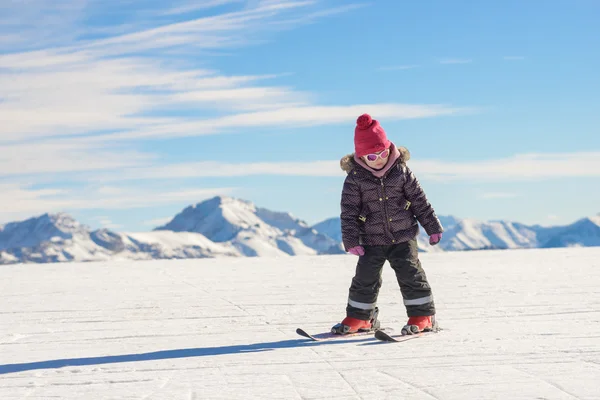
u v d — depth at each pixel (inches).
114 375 130.7
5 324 204.1
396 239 185.3
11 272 416.5
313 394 111.0
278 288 297.1
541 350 143.7
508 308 216.5
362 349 155.3
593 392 106.9
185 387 118.6
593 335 161.6
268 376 126.2
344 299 254.7
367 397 108.0
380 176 185.5
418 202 187.5
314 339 171.3
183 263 492.7
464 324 187.6
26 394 116.3
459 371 125.3
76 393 116.2
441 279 322.7
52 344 169.9
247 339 173.0
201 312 224.4
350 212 187.9
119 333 185.5
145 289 302.0
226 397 110.3
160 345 165.9
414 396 107.6
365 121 185.6
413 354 145.3
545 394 106.1
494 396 105.9
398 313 221.5
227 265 460.8
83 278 366.9
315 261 490.6
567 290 264.5
